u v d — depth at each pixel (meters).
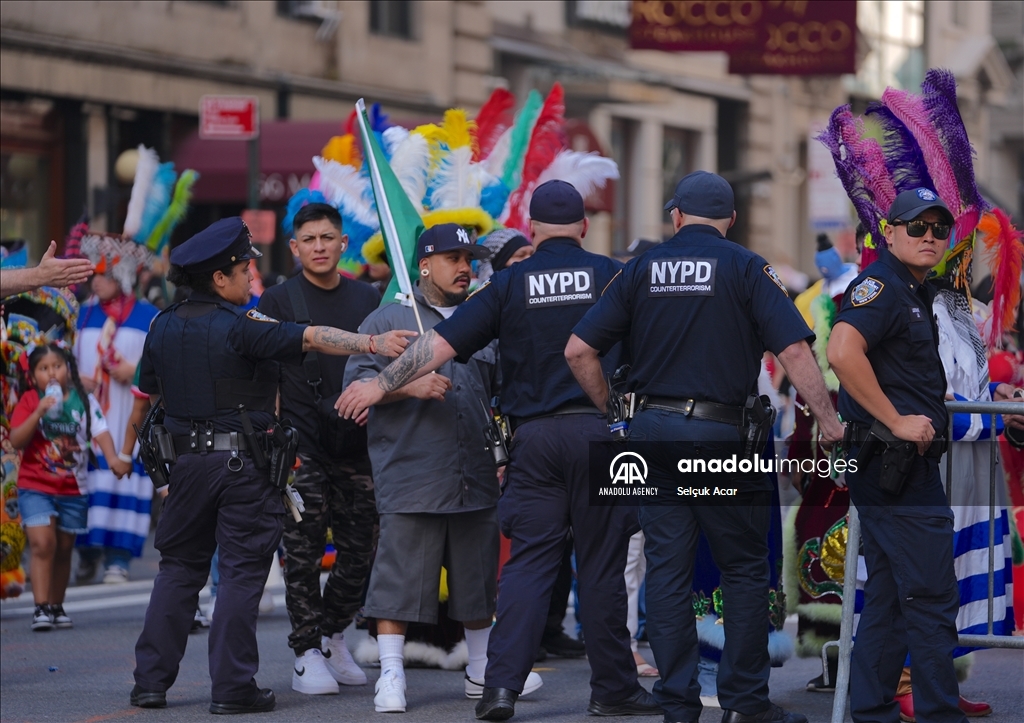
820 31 53.22
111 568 29.00
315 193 21.41
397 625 17.80
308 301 19.41
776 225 86.69
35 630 23.77
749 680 15.77
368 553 19.36
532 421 16.89
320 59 56.59
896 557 14.85
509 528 17.19
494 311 16.91
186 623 17.92
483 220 20.88
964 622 17.30
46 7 46.00
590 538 16.97
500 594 17.06
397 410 17.70
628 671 17.31
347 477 19.19
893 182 17.00
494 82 65.31
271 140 50.97
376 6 59.56
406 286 18.23
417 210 20.64
